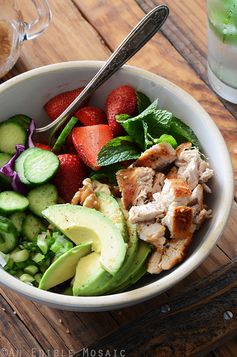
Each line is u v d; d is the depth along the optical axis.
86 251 0.71
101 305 0.66
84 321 0.76
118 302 0.67
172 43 0.90
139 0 0.92
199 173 0.74
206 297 0.76
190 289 0.76
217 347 0.75
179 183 0.72
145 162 0.75
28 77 0.78
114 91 0.79
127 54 0.78
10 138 0.79
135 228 0.72
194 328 0.74
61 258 0.70
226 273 0.77
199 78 0.88
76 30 0.90
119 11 0.91
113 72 0.78
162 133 0.76
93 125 0.79
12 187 0.76
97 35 0.90
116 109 0.78
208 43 0.85
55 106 0.80
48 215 0.71
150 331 0.74
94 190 0.75
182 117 0.78
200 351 0.73
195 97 0.87
